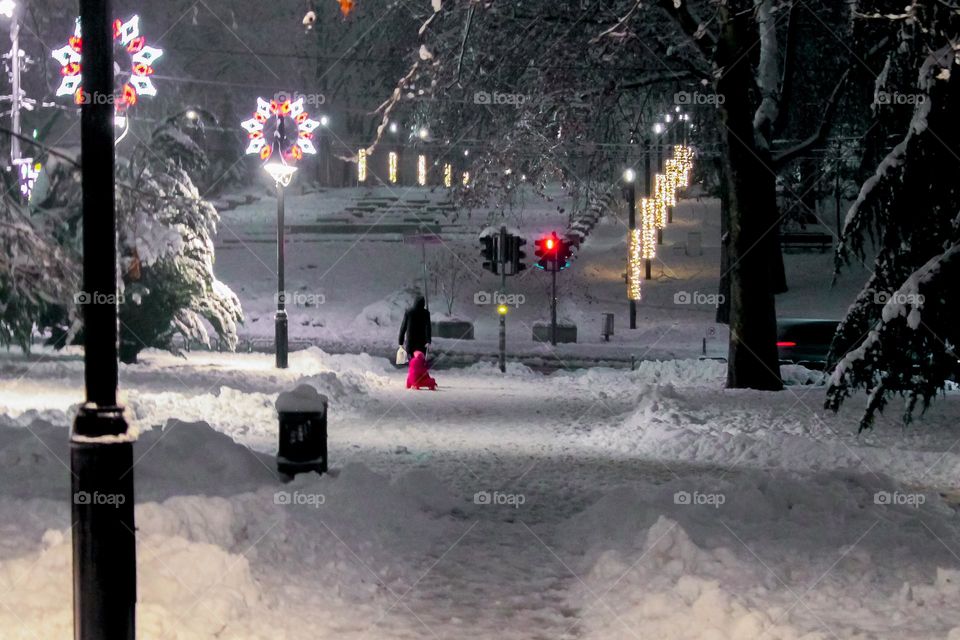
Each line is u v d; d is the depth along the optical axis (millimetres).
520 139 38688
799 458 21938
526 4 37062
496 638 10305
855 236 23375
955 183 22453
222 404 25906
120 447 8289
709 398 30406
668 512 14070
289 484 15742
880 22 24094
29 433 16594
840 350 24141
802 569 12188
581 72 36781
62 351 35875
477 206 42812
